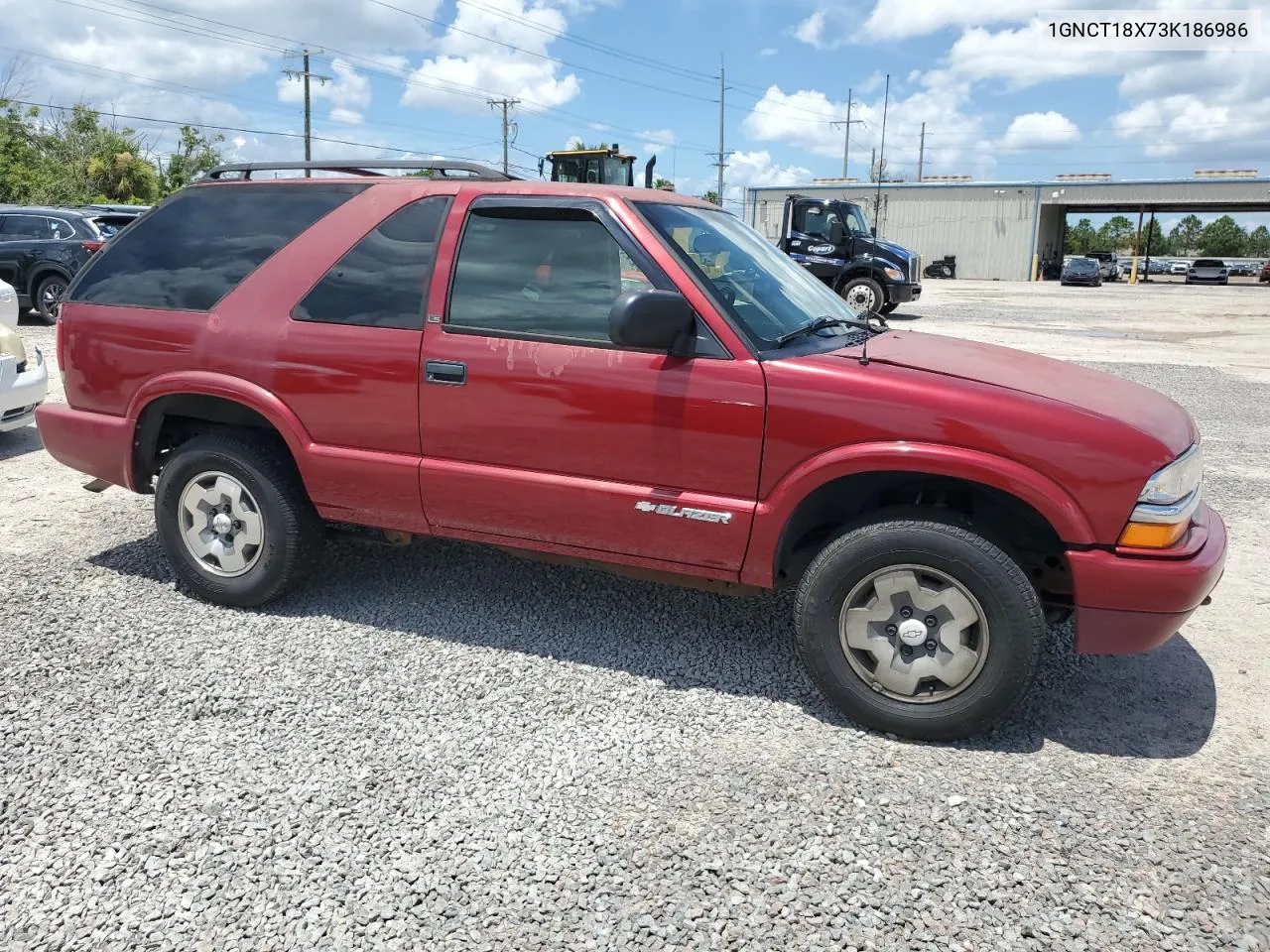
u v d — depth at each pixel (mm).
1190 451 3172
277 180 4070
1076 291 36281
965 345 3988
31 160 42906
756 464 3275
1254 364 13062
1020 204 49312
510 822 2768
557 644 3936
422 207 3777
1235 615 4426
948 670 3178
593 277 3516
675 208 3752
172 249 4168
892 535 3135
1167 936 2355
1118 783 3020
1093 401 3215
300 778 2955
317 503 3959
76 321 4250
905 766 3100
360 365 3752
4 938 2297
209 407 4105
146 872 2533
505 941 2316
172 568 4266
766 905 2447
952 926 2385
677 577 3639
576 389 3453
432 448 3723
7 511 5523
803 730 3318
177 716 3295
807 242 19750
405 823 2752
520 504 3629
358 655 3783
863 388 3158
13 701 3361
